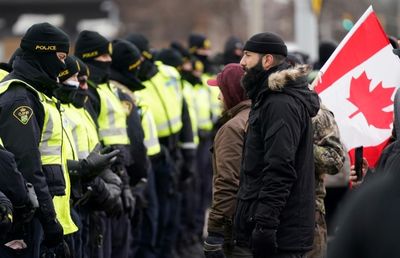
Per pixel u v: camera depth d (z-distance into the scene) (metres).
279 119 12.76
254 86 13.20
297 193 12.97
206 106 26.14
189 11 92.69
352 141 15.24
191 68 25.62
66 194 14.06
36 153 13.13
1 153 12.69
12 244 13.16
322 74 15.30
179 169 21.88
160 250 21.70
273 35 13.20
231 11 90.06
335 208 18.94
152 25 94.69
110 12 109.25
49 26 13.69
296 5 41.28
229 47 26.62
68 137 14.68
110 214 15.85
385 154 11.77
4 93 13.29
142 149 17.81
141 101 19.55
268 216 12.71
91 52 17.16
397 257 8.90
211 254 13.82
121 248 17.50
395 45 17.72
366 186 9.23
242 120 13.89
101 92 17.06
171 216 21.91
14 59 14.34
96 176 15.11
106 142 16.95
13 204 12.73
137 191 18.19
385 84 15.24
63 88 15.30
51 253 13.80
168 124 21.23
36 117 13.47
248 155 13.09
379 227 8.96
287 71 12.86
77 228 14.28
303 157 13.02
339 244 9.04
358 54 15.27
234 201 13.66
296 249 12.93
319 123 13.98
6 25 109.38
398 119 13.64
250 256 13.36
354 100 15.25
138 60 18.58
